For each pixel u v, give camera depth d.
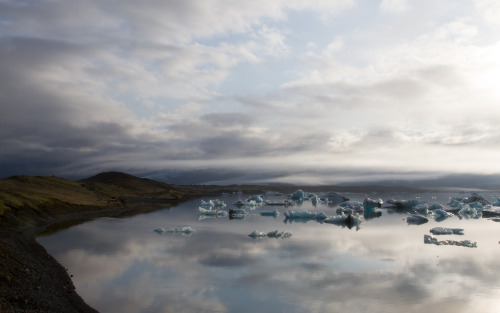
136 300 20.62
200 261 30.34
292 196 133.25
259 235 44.12
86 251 33.66
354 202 96.06
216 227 53.41
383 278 25.66
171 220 63.00
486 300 21.42
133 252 33.59
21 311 16.84
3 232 40.56
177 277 25.41
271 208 99.25
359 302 20.95
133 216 69.75
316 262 30.23
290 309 19.88
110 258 30.92
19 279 21.34
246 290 22.81
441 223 60.91
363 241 40.75
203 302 20.62
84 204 80.94
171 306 19.86
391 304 20.72
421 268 28.34
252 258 31.58
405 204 97.12
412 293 22.53
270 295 21.95
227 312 19.25
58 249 34.34
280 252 34.25
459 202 90.44
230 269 27.77
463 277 25.97
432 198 197.38
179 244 38.03
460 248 36.59
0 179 94.94
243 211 73.44
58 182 115.81
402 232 48.44
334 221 60.34
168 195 152.25
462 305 20.62
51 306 18.45
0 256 24.42
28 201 62.72
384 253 33.97
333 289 23.17
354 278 25.56
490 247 37.19
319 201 126.56
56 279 23.66
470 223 61.47
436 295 22.17
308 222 61.34
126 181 194.75
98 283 23.53
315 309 19.91
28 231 45.34
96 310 18.81
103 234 44.69
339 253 33.84
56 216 62.88
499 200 93.94
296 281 24.83
